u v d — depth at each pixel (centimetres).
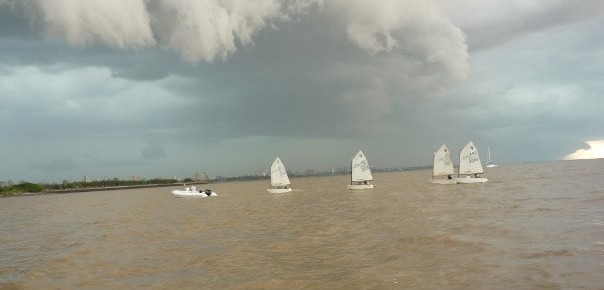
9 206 13288
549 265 2119
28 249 3772
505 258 2311
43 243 4109
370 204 6400
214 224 4847
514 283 1870
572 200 5003
